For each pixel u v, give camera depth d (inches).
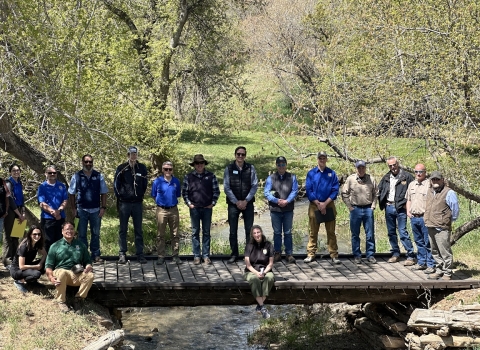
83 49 513.0
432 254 432.8
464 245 582.6
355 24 621.9
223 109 1072.2
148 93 767.7
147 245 697.6
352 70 578.9
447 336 390.6
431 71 498.3
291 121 605.0
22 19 423.8
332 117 582.9
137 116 639.8
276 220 458.9
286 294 420.5
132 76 606.2
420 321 393.4
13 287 405.1
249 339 478.0
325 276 430.6
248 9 1272.1
